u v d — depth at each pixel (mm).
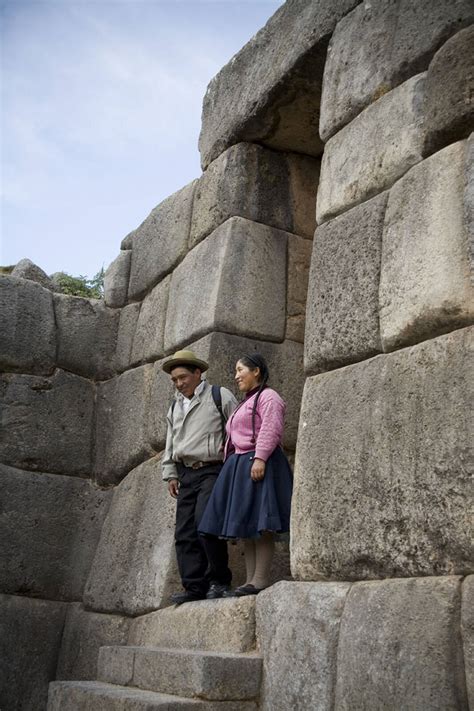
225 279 6012
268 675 4227
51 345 7598
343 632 3828
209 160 6648
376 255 4305
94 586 6660
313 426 4449
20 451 7277
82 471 7477
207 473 5324
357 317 4332
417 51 4367
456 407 3553
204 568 5332
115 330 7914
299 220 6371
